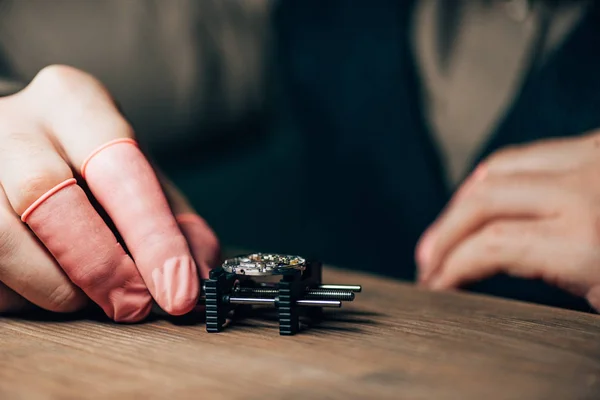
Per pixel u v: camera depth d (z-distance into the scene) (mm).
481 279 439
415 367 280
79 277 323
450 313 351
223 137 754
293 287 316
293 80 726
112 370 280
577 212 419
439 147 640
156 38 687
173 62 698
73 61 661
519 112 556
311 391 262
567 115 535
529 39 588
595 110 526
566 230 419
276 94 768
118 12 670
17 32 634
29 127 343
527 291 539
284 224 790
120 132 339
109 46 671
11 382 271
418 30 639
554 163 452
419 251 492
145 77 690
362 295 388
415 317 343
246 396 260
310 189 742
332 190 722
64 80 356
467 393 261
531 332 320
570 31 541
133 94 690
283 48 728
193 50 700
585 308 482
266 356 291
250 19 725
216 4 707
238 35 723
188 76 703
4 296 343
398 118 642
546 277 422
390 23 640
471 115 626
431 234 492
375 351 296
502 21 609
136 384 269
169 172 770
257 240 801
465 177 593
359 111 669
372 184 684
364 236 701
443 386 265
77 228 322
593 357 290
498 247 428
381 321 336
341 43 672
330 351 296
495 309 359
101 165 330
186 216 361
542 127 544
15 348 302
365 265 702
